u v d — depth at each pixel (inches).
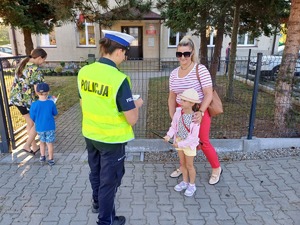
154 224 98.3
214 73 242.4
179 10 235.1
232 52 263.6
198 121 105.9
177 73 113.9
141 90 188.7
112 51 79.8
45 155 153.4
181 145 107.7
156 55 664.4
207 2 208.7
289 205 109.0
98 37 679.1
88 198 114.1
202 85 108.0
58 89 372.2
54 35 681.0
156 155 153.9
